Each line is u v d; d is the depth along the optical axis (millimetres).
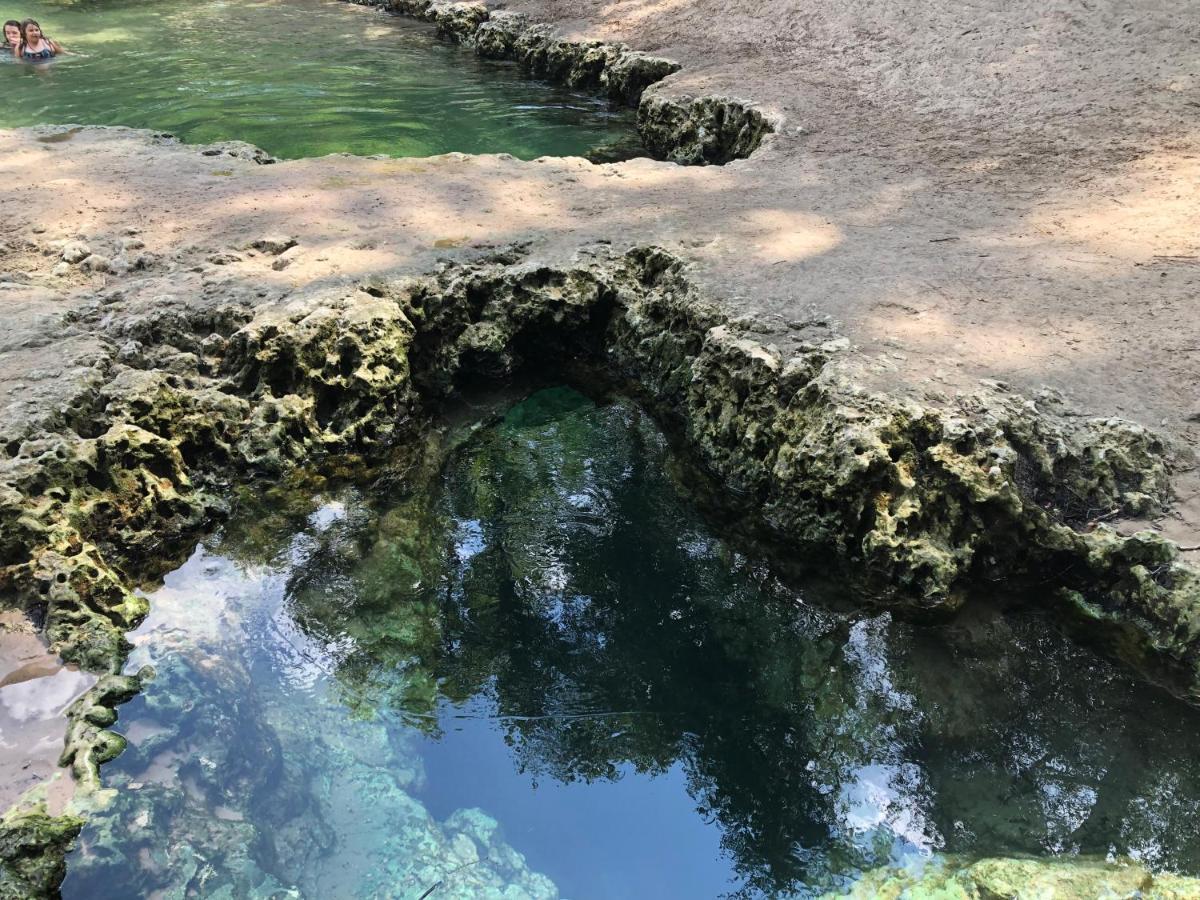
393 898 2701
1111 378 3598
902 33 7781
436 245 4539
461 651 3445
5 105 7758
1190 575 2955
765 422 3709
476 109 8125
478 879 2770
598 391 4496
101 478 3320
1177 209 4844
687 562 3740
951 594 3248
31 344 3771
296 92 8375
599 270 4430
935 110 6516
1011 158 5652
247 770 2861
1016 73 6836
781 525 3609
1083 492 3289
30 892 2301
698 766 3111
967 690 3137
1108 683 3086
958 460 3273
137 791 2611
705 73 7680
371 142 7133
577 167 5723
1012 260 4398
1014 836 2781
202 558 3473
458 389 4367
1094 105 6203
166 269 4352
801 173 5582
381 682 3283
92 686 2814
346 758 3039
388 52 9922
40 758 2596
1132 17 7160
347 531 3682
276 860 2686
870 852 2805
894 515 3273
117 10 11953
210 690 2971
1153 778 2840
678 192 5293
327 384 3850
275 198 5105
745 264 4375
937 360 3652
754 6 8906
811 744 3135
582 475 4086
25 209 4906
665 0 9578
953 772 2967
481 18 10172
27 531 3006
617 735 3207
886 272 4285
